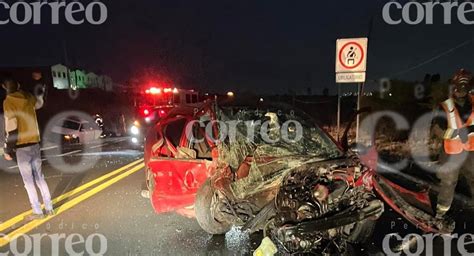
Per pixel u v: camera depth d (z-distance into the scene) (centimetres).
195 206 475
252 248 449
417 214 457
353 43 762
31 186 556
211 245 459
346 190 400
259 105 547
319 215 375
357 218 379
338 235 434
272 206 411
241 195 448
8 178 870
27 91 556
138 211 597
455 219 511
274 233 402
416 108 1206
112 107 2952
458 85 481
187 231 508
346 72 775
